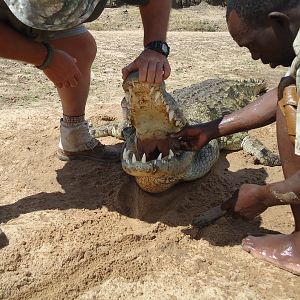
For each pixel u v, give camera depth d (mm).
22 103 1976
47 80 2342
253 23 904
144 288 921
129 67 1048
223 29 4832
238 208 1059
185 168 1173
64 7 970
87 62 1327
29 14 967
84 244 1028
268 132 1764
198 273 966
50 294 906
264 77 2576
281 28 896
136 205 1193
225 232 1096
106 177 1337
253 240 1042
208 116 1584
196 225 1112
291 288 927
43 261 975
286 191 954
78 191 1267
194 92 1723
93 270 956
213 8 6145
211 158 1317
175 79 2467
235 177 1374
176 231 1092
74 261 979
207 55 3121
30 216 1130
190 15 5516
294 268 967
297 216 986
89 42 1321
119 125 1619
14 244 1014
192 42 3604
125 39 3604
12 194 1250
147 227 1116
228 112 1688
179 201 1212
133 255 1009
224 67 2795
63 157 1434
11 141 1561
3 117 1776
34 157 1454
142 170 1081
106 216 1146
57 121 1752
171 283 936
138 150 1146
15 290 906
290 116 920
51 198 1229
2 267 953
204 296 901
